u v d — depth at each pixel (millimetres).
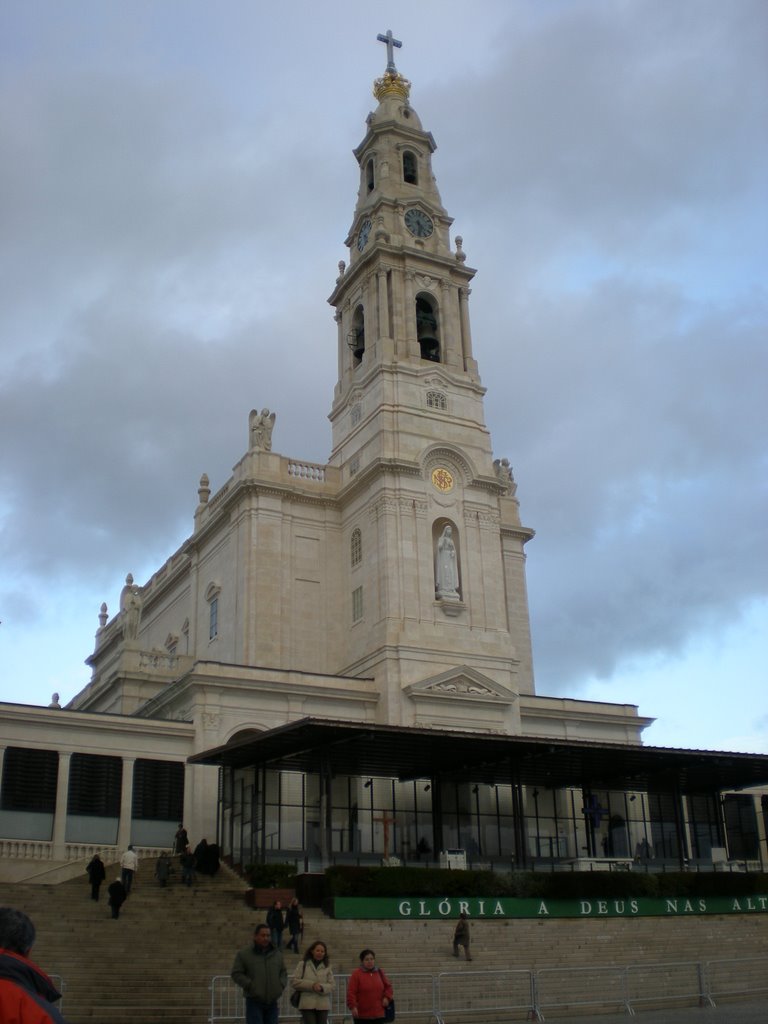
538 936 37656
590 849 53031
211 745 50438
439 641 58188
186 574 71688
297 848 50844
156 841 47531
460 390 65812
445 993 30797
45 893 37656
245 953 17656
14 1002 6566
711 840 58125
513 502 72500
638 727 63375
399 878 38375
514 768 46344
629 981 33594
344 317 70438
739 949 39906
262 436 63750
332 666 61219
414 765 48656
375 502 60719
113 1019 26938
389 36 76688
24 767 45969
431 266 68562
